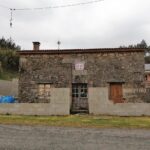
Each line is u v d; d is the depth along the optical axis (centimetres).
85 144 991
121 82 2305
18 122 1548
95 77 2342
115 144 995
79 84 2370
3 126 1389
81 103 2336
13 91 3108
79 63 2372
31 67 2434
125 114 1947
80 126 1430
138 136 1152
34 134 1171
